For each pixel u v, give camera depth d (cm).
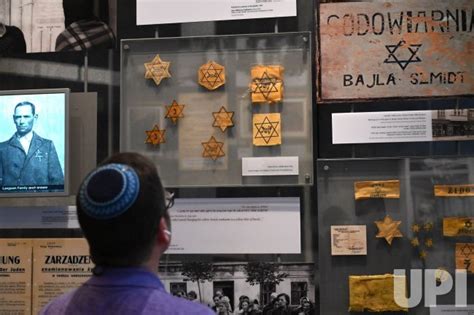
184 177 216
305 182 210
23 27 231
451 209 208
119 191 89
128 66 223
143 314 85
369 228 210
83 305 89
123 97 222
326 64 215
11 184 219
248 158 214
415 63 212
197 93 220
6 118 222
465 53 211
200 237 215
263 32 220
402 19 214
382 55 214
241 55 219
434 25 213
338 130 213
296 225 212
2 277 222
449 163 209
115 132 223
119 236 89
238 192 216
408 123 211
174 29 224
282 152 213
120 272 90
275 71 215
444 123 210
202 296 213
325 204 212
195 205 217
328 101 213
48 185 218
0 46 231
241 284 212
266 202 214
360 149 213
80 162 222
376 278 207
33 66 229
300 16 219
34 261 222
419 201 209
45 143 220
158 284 91
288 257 211
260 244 213
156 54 223
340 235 210
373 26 215
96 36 228
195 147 217
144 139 220
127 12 227
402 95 211
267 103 215
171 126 220
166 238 96
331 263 209
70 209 223
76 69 228
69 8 230
